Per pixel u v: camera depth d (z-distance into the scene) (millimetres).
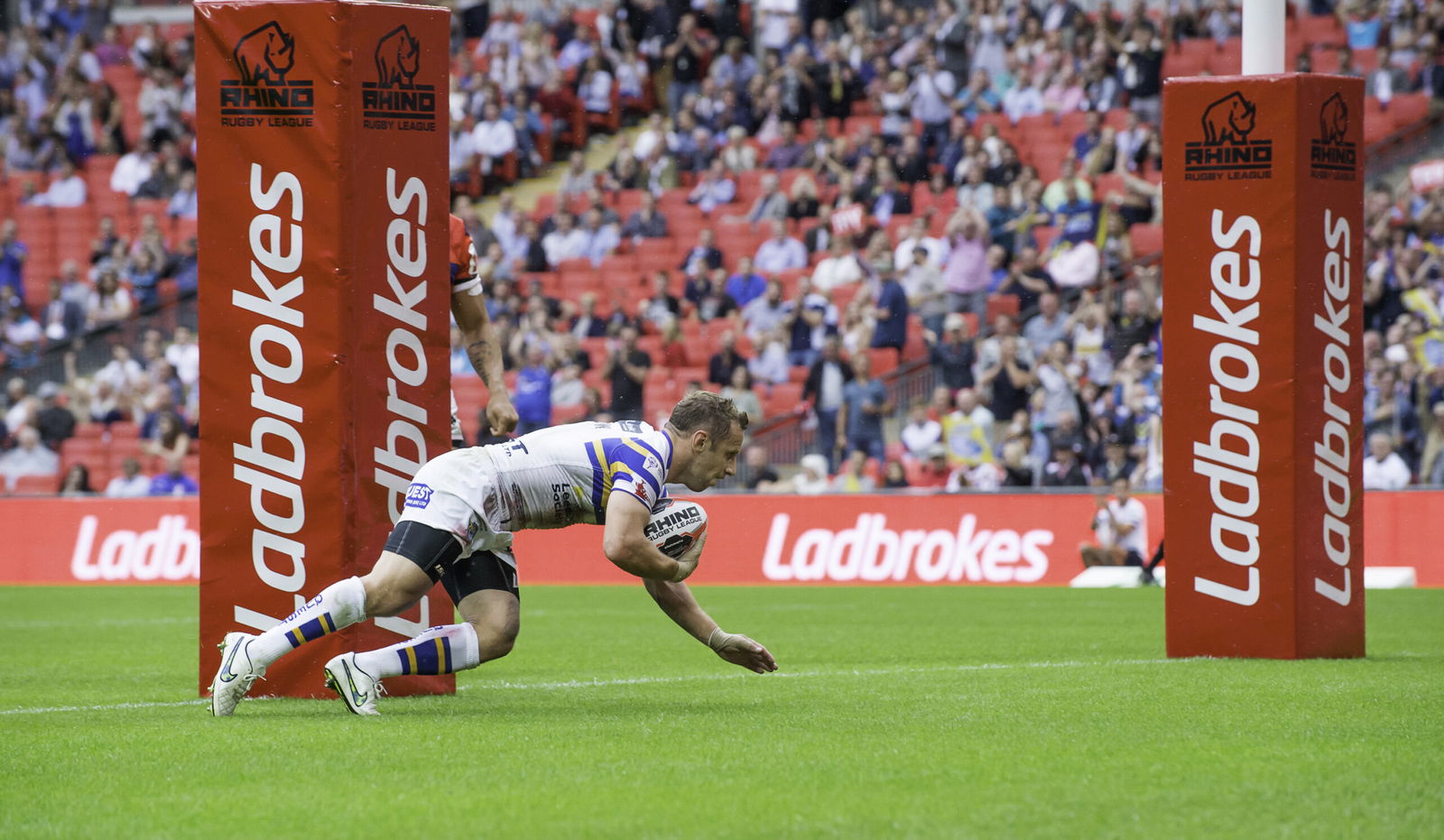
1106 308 69188
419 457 23406
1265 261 27094
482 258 82812
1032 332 69750
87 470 74062
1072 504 58688
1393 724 18422
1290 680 23594
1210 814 13062
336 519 22656
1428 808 13297
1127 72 79938
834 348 69188
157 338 79938
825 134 84688
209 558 23172
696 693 23391
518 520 20641
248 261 22844
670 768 15516
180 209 90000
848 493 61750
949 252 75188
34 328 86312
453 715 20188
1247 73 27984
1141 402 63500
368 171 22828
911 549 60625
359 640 22609
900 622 40594
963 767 15414
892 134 83250
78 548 66562
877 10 89250
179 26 99062
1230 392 27531
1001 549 59469
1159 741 17109
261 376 22844
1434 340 66562
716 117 88312
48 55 97375
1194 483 27938
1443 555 54750
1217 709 19922
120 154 94562
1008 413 67375
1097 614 42531
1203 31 81500
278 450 22828
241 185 22844
